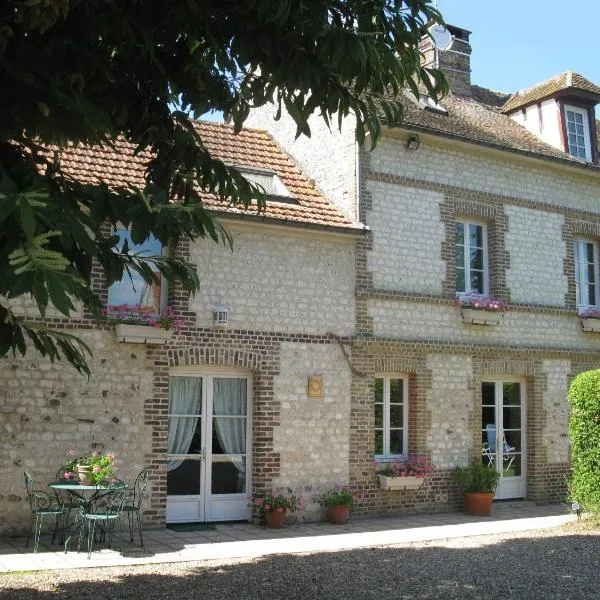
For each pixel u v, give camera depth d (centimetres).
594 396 1209
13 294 346
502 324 1441
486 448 1424
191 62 580
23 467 1020
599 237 1636
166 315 1113
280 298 1217
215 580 791
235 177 609
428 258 1371
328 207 1322
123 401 1088
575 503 1245
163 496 1107
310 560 909
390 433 1319
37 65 427
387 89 570
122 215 504
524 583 790
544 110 1700
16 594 709
